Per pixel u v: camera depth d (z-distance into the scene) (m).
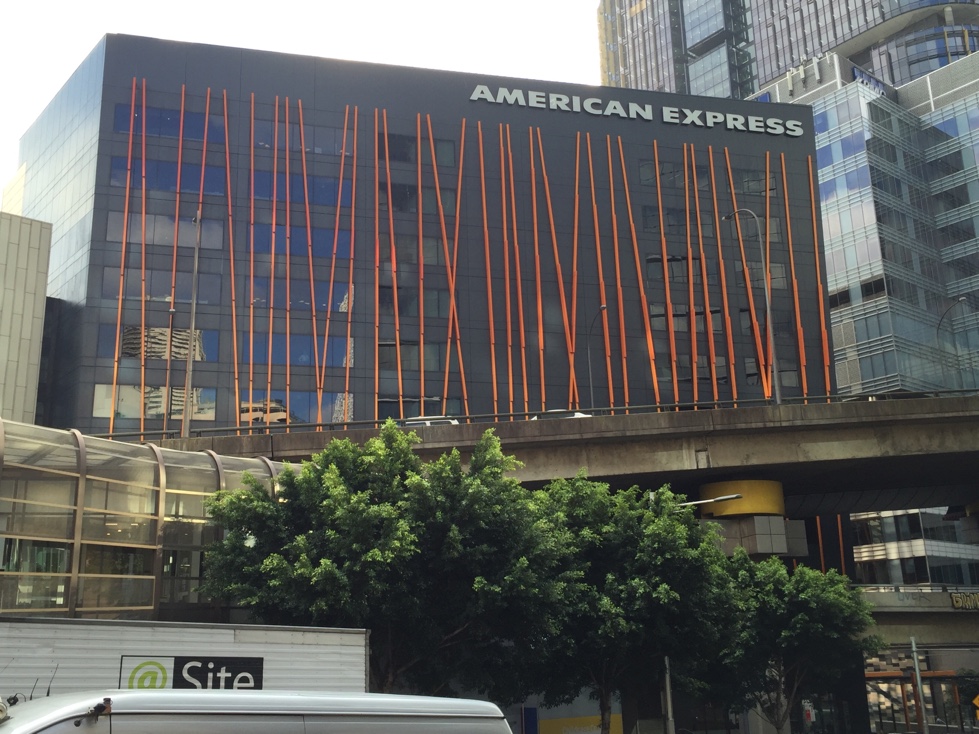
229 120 82.06
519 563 24.97
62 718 8.26
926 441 47.16
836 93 120.44
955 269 121.50
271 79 83.81
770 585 40.50
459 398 81.69
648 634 29.70
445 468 25.70
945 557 108.88
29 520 24.78
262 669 17.55
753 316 90.31
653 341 87.31
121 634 16.00
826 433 47.03
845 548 82.75
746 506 48.38
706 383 87.75
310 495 25.75
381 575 24.25
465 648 27.09
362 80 86.12
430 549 25.55
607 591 29.23
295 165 82.75
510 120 88.88
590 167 89.75
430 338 82.31
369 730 9.89
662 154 92.00
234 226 80.12
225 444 41.59
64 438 26.61
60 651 15.31
